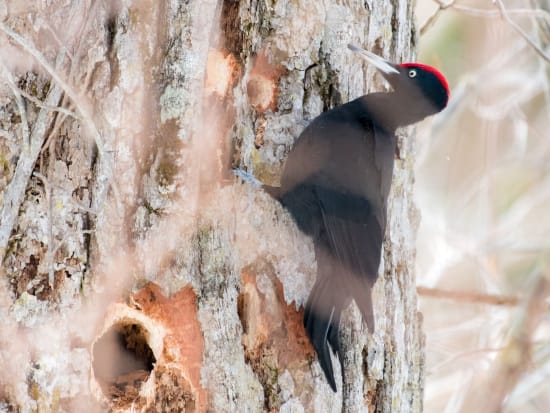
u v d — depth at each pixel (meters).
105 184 9.96
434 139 16.33
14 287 9.84
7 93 9.87
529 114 17.34
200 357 9.95
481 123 16.05
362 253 11.09
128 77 10.02
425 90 11.74
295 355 10.66
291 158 11.04
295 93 11.21
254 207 10.64
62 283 9.98
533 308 14.05
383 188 11.44
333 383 10.42
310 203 11.11
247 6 10.73
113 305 10.05
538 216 16.98
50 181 9.94
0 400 9.78
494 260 15.37
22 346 9.82
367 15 11.71
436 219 15.93
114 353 10.53
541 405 15.54
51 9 9.98
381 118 11.74
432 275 15.38
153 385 10.05
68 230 9.98
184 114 9.98
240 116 10.56
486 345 14.84
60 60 9.85
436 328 15.47
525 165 16.72
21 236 9.86
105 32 10.06
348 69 11.52
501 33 15.88
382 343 11.41
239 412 10.00
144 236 9.98
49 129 9.89
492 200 15.64
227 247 10.22
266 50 11.09
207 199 10.16
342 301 10.85
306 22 11.19
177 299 9.98
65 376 9.95
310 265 11.05
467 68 17.19
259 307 10.56
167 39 10.02
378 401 11.44
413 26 12.70
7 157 9.85
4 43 9.88
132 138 10.04
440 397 15.45
